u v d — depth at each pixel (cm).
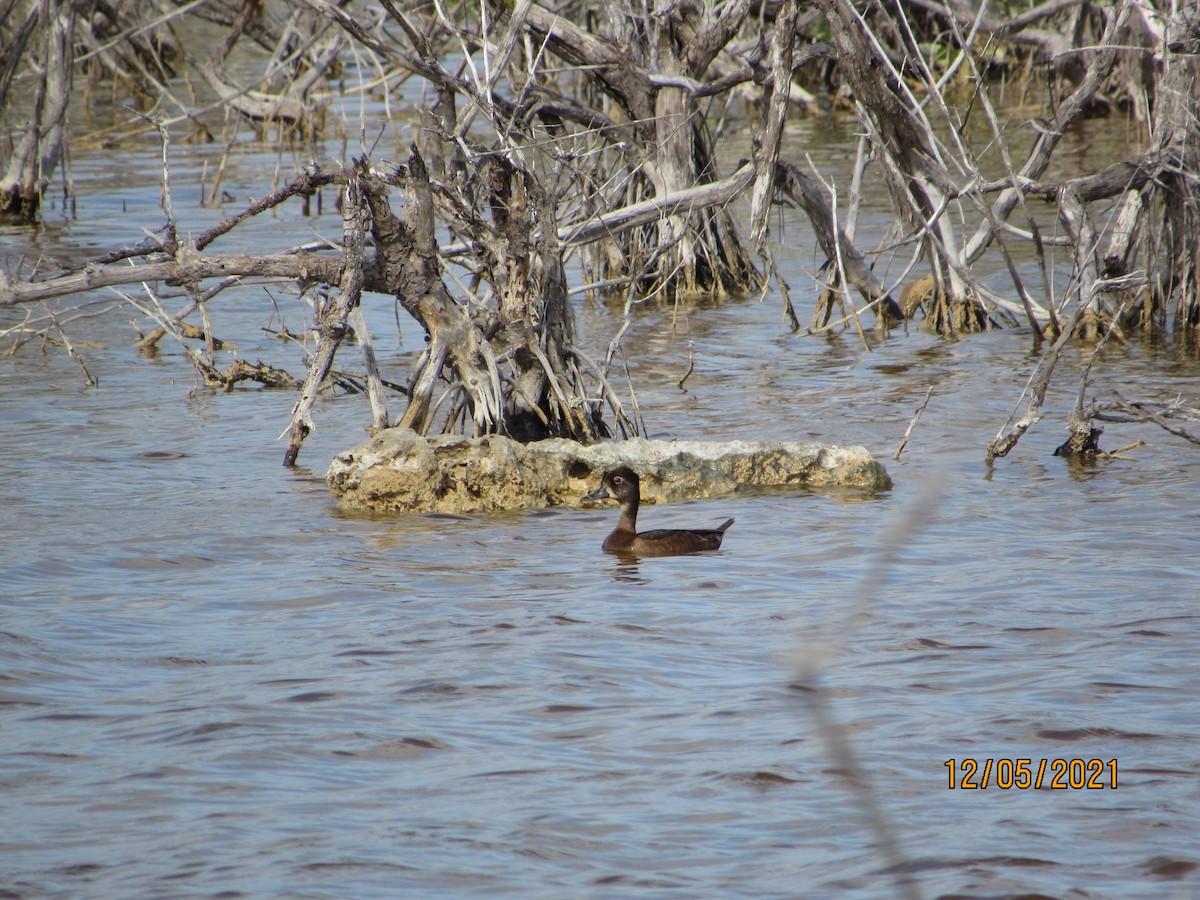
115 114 11200
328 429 4003
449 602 2450
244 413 4200
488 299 4088
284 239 6906
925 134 5072
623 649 2186
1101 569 2580
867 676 2058
